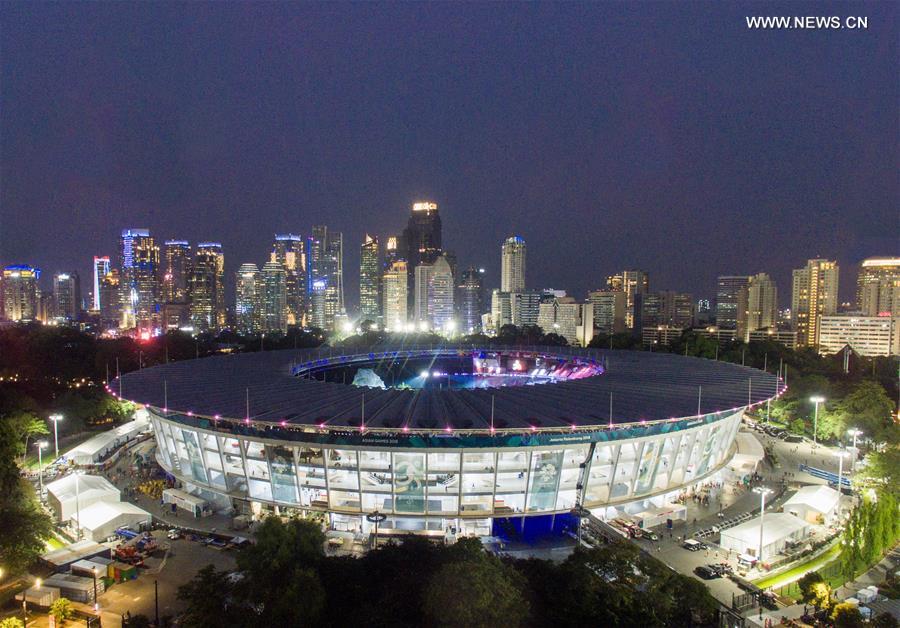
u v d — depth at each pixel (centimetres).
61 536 11706
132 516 11650
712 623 8669
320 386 14012
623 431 11456
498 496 11350
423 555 8994
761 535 10388
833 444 18100
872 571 10419
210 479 12662
